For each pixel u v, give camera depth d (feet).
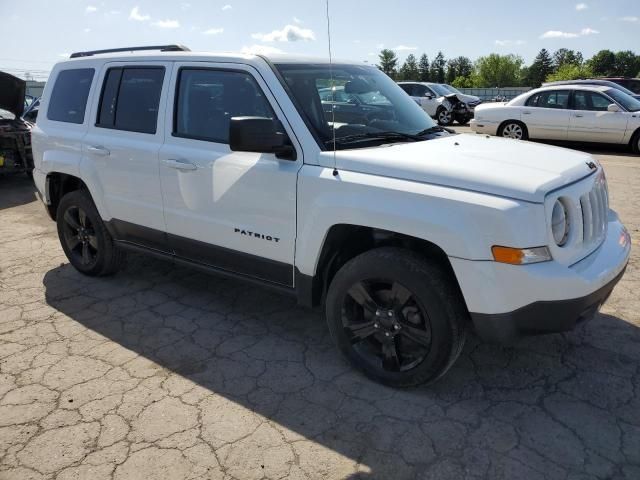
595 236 10.09
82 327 13.01
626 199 24.36
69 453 8.64
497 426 9.18
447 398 10.01
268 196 10.93
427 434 9.01
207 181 11.88
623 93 40.68
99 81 14.47
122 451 8.68
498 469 8.20
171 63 12.80
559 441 8.78
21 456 8.57
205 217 12.19
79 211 15.78
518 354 11.46
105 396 10.16
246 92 11.47
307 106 10.94
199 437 9.00
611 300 13.84
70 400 10.03
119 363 11.35
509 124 43.32
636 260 16.56
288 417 9.52
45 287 15.53
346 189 9.82
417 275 9.35
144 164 13.07
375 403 9.89
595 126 39.58
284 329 12.90
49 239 20.42
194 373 10.96
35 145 16.21
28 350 11.89
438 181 9.13
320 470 8.24
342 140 10.75
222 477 8.11
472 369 10.94
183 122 12.55
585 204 9.57
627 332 12.25
